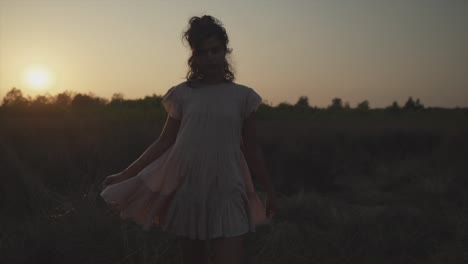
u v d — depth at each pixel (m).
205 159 1.94
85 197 3.94
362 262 3.48
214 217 1.93
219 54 1.97
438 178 6.98
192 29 1.97
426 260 3.59
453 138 10.80
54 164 5.50
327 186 6.77
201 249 2.15
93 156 5.89
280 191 6.43
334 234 3.89
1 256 3.06
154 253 3.26
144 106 13.06
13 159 5.00
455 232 4.19
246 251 3.47
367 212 4.60
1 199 4.26
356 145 10.96
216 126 1.95
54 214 3.83
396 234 3.90
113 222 3.60
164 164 2.05
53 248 3.14
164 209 2.11
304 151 8.06
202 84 2.04
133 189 2.05
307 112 19.73
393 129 12.87
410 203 5.80
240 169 2.03
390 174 7.89
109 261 3.16
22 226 3.66
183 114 2.03
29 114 13.64
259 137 9.70
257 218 2.17
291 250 3.56
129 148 6.48
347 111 22.22
